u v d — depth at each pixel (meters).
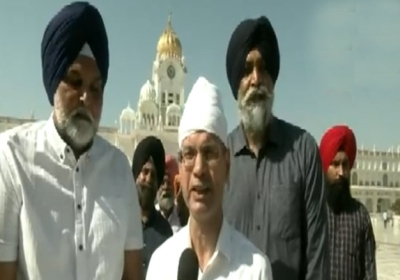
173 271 1.35
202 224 1.33
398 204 33.53
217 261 1.31
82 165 1.36
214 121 1.32
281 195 1.74
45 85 1.38
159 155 2.44
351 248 2.42
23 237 1.28
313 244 1.72
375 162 35.97
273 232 1.73
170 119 34.19
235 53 1.81
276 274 1.71
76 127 1.33
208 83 1.39
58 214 1.31
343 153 2.52
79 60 1.35
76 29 1.34
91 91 1.37
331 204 2.48
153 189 2.39
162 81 37.34
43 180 1.31
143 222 2.36
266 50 1.79
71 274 1.30
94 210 1.36
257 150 1.81
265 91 1.79
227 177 1.38
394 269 9.35
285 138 1.83
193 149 1.33
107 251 1.35
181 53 38.19
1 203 1.26
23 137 1.33
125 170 1.46
